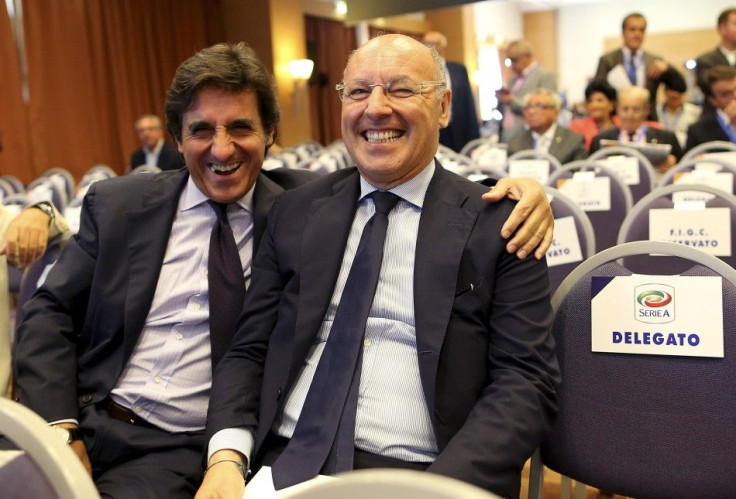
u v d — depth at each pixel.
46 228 1.88
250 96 1.63
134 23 9.48
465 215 1.38
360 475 0.60
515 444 1.23
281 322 1.47
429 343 1.31
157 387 1.60
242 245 1.70
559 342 1.39
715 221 2.23
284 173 1.88
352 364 1.34
